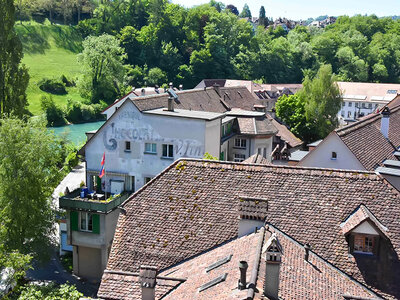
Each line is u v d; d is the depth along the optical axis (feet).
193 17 617.62
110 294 59.16
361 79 593.83
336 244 61.72
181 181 72.49
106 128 144.77
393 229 61.77
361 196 65.46
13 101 180.34
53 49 540.93
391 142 120.16
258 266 50.85
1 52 178.70
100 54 433.89
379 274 58.95
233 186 70.08
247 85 393.91
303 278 53.06
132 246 67.10
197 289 52.85
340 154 104.88
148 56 549.54
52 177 135.54
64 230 139.03
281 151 207.51
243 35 613.11
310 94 263.08
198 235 66.28
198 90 192.75
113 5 636.48
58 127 366.02
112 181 145.07
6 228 120.57
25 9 587.68
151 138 141.08
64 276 128.06
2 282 106.22
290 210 65.77
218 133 148.66
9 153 123.24
